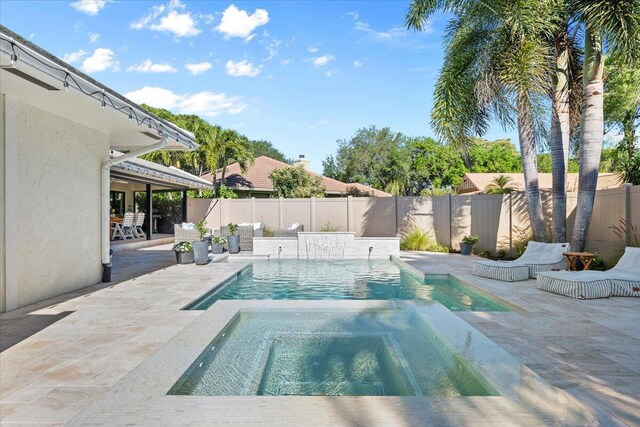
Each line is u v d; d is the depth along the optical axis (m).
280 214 18.16
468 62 11.55
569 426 2.63
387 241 13.80
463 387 3.82
